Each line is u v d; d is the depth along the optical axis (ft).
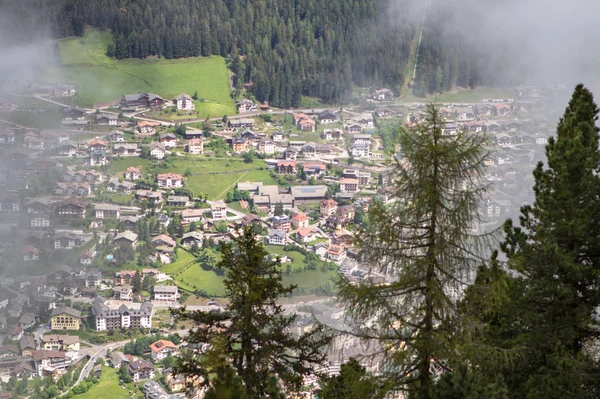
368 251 155.22
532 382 182.60
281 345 173.68
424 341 150.71
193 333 173.78
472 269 152.56
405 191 152.76
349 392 154.10
